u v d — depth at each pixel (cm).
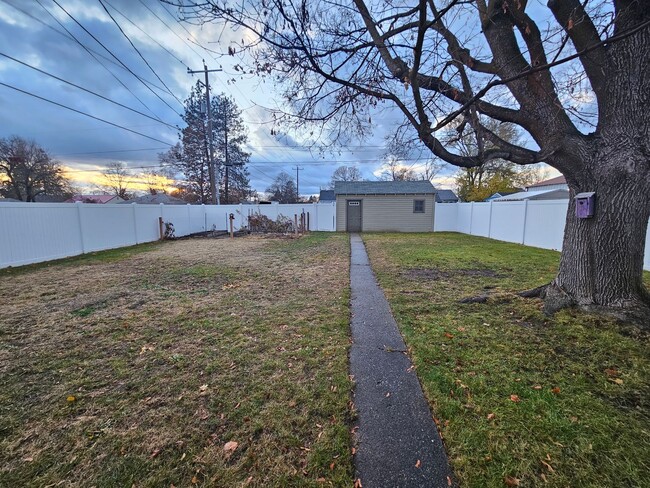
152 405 204
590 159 310
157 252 898
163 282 537
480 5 308
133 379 235
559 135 312
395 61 303
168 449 166
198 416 192
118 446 168
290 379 234
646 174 291
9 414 195
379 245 1043
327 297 445
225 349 284
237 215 1655
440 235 1427
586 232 325
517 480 142
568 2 275
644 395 203
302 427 182
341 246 1027
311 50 246
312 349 283
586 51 179
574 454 156
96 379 235
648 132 286
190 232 1484
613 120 296
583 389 210
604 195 308
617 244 308
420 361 254
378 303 416
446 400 202
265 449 165
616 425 175
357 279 555
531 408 191
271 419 189
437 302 411
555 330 304
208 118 1753
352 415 193
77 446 168
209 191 2778
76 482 146
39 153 2594
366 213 1733
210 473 150
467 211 1538
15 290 486
